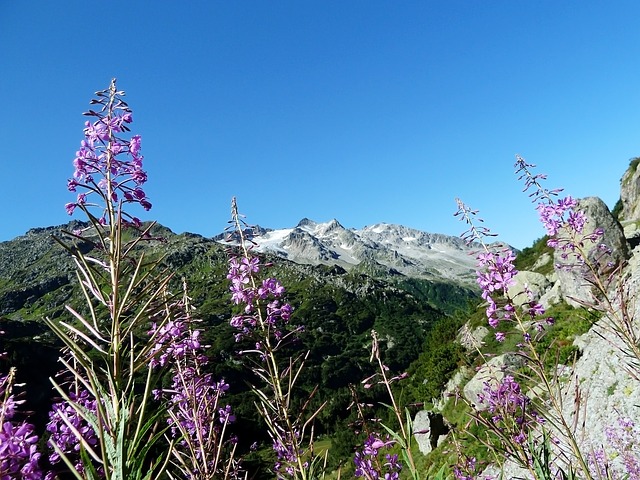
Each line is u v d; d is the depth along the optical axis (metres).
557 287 25.09
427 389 29.20
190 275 168.12
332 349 141.62
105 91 2.98
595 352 13.56
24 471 2.08
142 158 2.89
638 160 45.47
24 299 189.50
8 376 2.40
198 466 3.38
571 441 4.18
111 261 2.43
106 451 1.87
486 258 5.05
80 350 2.14
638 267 9.75
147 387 2.15
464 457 5.63
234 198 5.21
